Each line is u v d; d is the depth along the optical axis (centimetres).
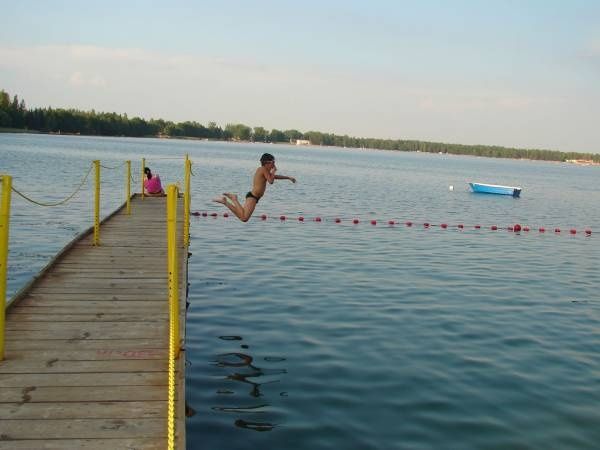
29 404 646
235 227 2484
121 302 1027
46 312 957
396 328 1195
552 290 1617
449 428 783
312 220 2819
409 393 887
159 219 2005
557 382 957
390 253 2044
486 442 751
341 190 4803
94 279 1171
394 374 956
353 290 1484
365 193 4634
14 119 15000
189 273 1598
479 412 834
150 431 603
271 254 1912
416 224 2897
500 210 3878
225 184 4644
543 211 4016
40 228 2212
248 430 755
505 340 1155
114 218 1994
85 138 16838
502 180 8519
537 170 15512
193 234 2258
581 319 1335
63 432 593
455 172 10538
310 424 778
